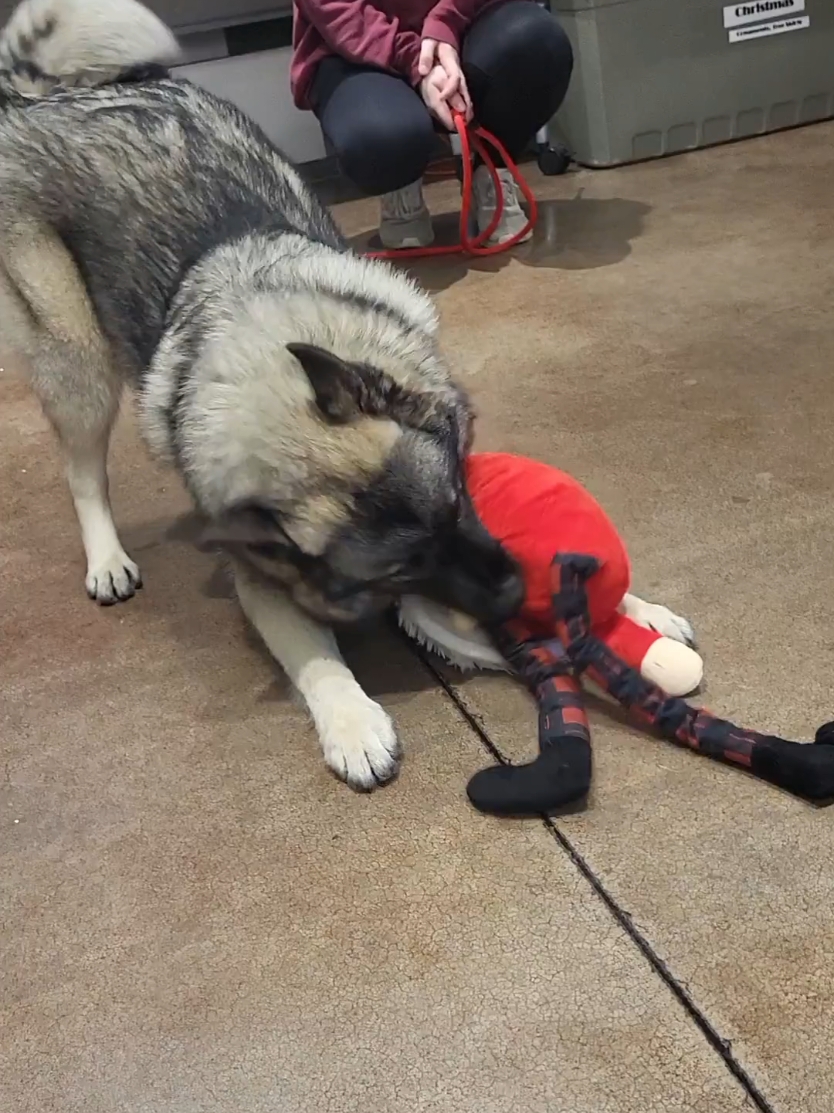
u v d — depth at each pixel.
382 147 1.89
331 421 0.87
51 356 1.25
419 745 0.95
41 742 1.04
